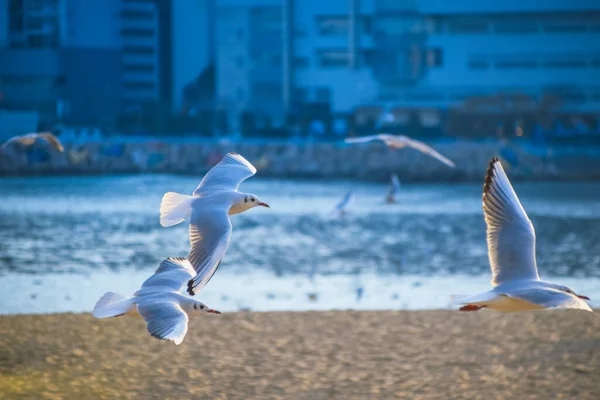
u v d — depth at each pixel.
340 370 14.16
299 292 21.73
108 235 33.59
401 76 105.88
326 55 107.44
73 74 104.56
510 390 13.16
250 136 92.06
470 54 106.06
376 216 40.94
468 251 30.19
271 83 107.06
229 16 107.06
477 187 62.50
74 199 48.75
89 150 72.44
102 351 15.26
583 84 105.50
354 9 105.56
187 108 101.75
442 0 105.38
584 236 33.62
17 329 16.78
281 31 106.62
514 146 73.94
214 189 9.98
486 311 18.19
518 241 9.23
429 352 15.20
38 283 23.00
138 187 58.56
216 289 22.11
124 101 109.56
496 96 93.25
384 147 72.88
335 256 28.86
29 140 17.56
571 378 13.71
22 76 103.06
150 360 14.70
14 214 40.53
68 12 104.44
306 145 74.31
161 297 9.04
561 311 18.05
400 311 18.48
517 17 106.19
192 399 12.74
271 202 47.62
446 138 88.81
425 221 39.03
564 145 79.75
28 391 13.06
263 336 16.27
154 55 114.69
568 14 105.19
